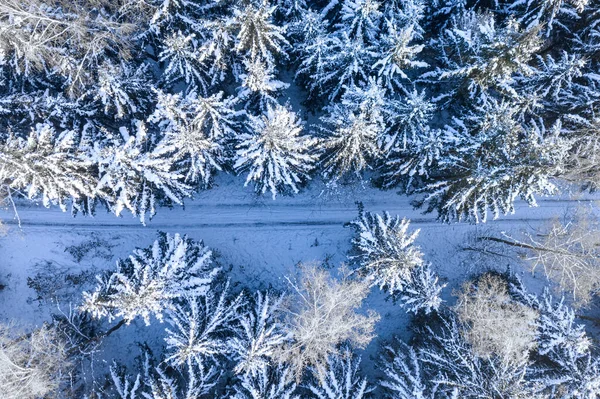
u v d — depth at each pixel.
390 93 18.94
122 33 19.22
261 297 18.03
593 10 18.91
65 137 15.02
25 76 18.47
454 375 18.27
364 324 17.48
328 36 17.94
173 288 15.64
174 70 17.64
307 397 17.88
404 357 18.98
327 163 18.88
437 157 16.59
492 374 17.62
